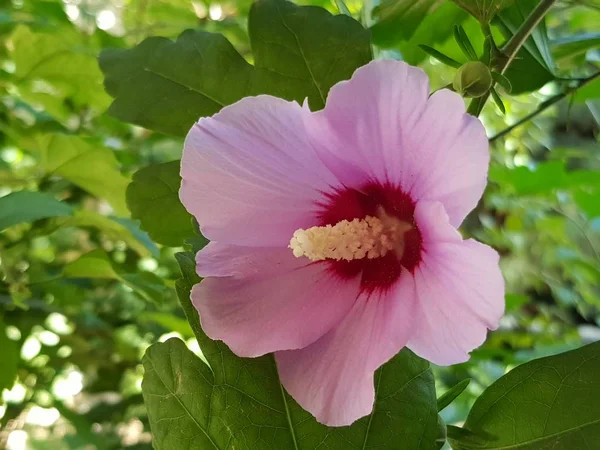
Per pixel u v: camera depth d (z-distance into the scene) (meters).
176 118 0.17
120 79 0.17
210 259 0.13
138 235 0.24
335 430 0.13
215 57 0.17
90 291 0.36
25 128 0.30
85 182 0.26
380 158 0.12
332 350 0.12
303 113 0.12
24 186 0.28
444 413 0.28
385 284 0.13
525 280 0.42
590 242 0.39
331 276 0.13
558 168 0.31
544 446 0.13
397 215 0.13
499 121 0.40
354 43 0.16
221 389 0.13
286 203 0.13
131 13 0.37
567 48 0.21
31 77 0.29
